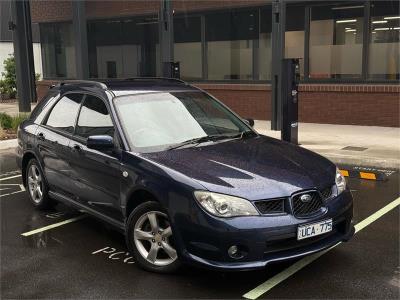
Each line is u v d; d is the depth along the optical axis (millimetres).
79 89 5891
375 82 13055
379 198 6848
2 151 10938
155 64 17359
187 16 16234
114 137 4961
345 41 13469
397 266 4559
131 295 4074
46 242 5340
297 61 10062
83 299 4031
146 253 4520
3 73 23047
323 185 4344
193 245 4039
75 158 5449
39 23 20531
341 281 4262
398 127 12672
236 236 3873
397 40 12680
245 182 4129
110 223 5051
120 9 18094
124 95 5348
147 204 4402
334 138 11102
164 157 4586
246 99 14984
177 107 5430
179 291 4121
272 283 4234
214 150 4797
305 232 4043
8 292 4184
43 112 6508
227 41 15531
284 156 4770
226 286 4188
